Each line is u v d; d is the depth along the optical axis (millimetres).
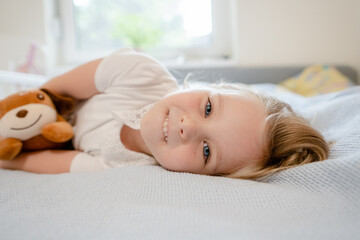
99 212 420
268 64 1945
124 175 577
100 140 840
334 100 938
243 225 371
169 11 2066
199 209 426
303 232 346
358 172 452
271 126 660
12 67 1538
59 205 465
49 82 903
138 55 887
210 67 1945
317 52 1934
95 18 2051
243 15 1908
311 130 666
